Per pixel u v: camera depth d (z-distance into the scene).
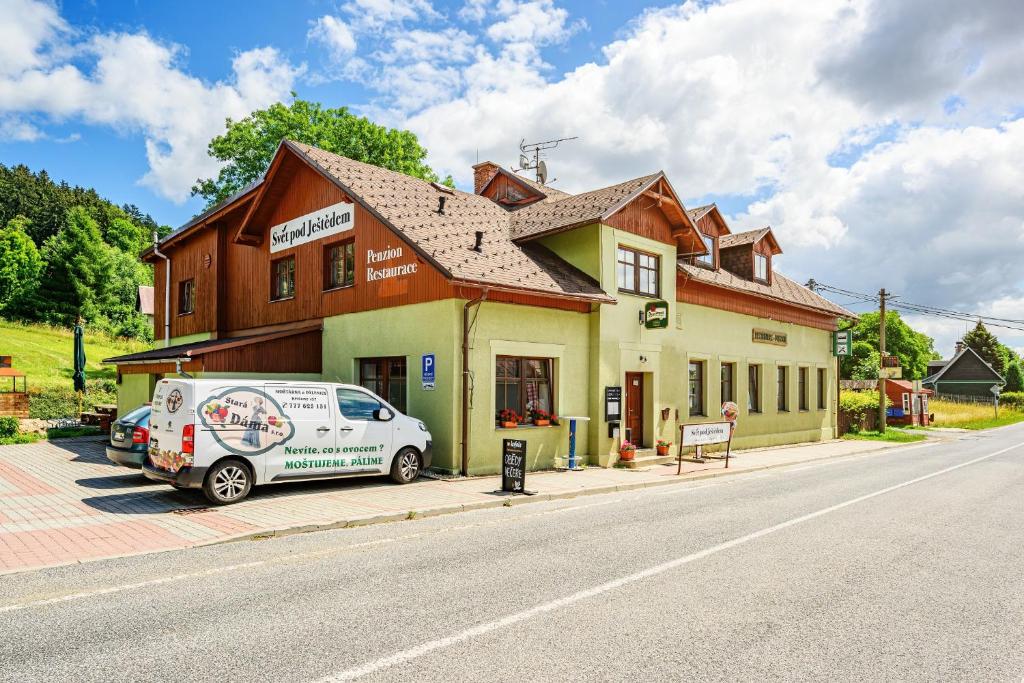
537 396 14.80
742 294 21.72
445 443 12.94
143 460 11.44
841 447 23.75
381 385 14.81
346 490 11.10
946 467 17.61
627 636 4.89
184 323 22.88
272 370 15.44
